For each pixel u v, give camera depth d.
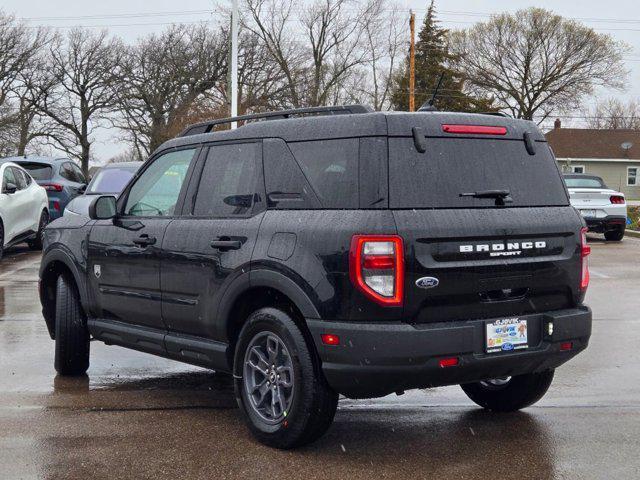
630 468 4.30
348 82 53.62
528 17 59.16
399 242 4.11
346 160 4.36
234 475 4.20
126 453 4.56
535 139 4.85
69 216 6.60
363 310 4.12
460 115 4.57
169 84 52.75
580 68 59.09
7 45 51.62
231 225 4.88
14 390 5.98
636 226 23.66
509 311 4.49
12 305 9.85
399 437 4.85
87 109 53.91
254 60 51.56
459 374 4.29
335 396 4.44
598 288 11.30
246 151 5.01
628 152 63.22
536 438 4.82
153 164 5.83
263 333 4.64
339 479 4.15
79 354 6.34
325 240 4.25
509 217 4.48
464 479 4.14
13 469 4.30
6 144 50.53
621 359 6.96
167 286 5.32
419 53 55.34
